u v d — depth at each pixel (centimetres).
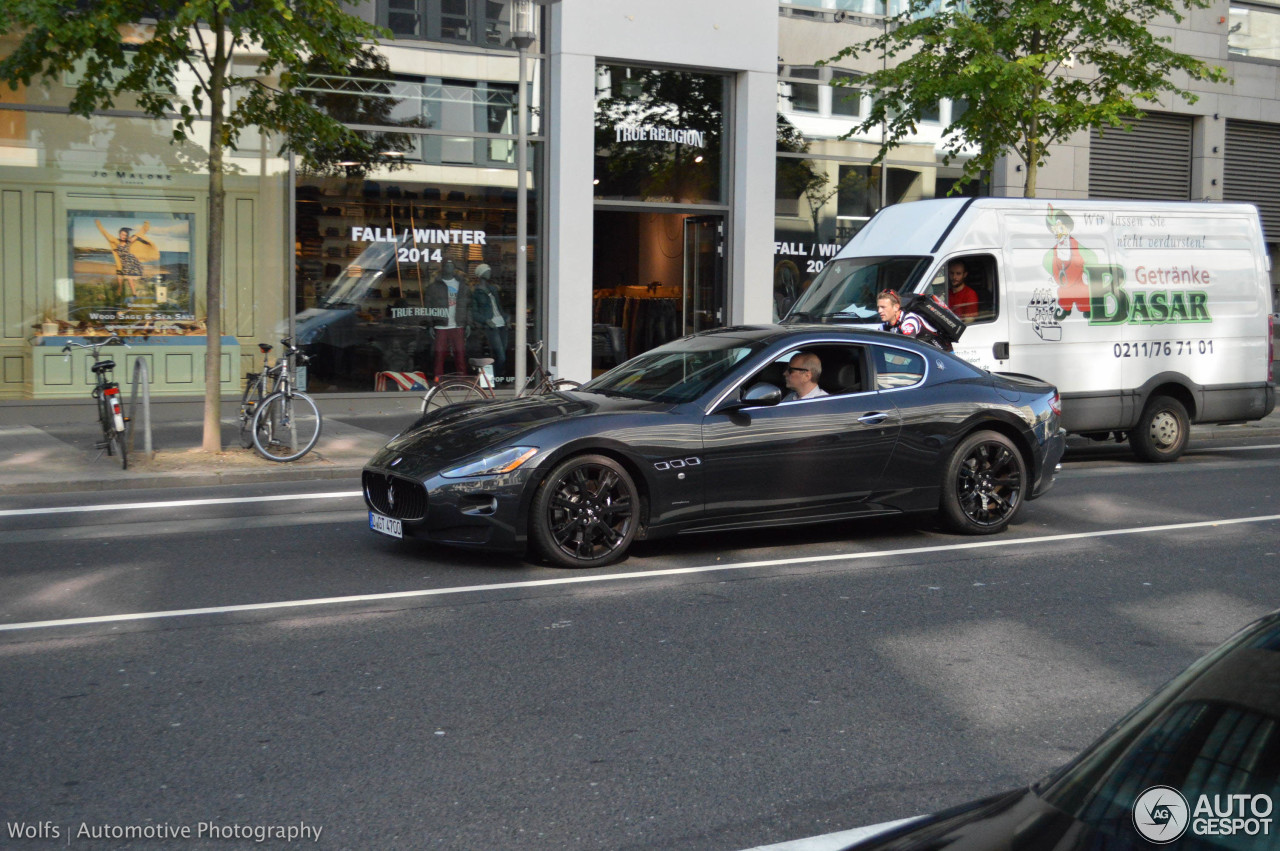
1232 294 1327
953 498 868
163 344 1538
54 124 1471
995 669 558
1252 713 198
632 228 1775
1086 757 213
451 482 736
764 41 1791
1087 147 2069
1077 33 1647
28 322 1478
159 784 416
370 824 385
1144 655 583
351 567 761
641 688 525
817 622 638
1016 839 191
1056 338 1218
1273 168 2288
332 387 1606
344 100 1580
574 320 1700
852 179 1895
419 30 1612
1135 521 948
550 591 700
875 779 427
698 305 1834
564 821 388
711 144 1806
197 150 1534
